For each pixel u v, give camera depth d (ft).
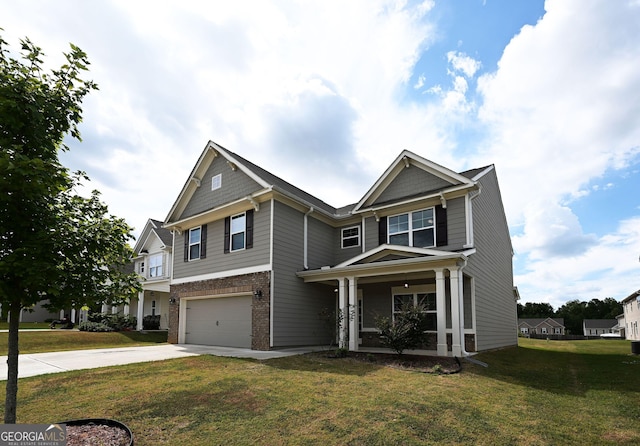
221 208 49.39
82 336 59.82
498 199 59.11
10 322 12.75
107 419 15.62
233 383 23.76
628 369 33.99
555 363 38.40
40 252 11.98
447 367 30.14
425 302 45.39
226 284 48.11
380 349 44.96
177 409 18.76
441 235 43.47
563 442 15.20
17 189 11.53
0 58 13.00
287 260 45.98
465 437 15.56
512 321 67.82
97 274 14.03
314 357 35.40
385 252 41.29
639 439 15.48
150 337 66.08
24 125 12.57
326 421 17.17
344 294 43.27
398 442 15.03
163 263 76.13
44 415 17.83
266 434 15.78
